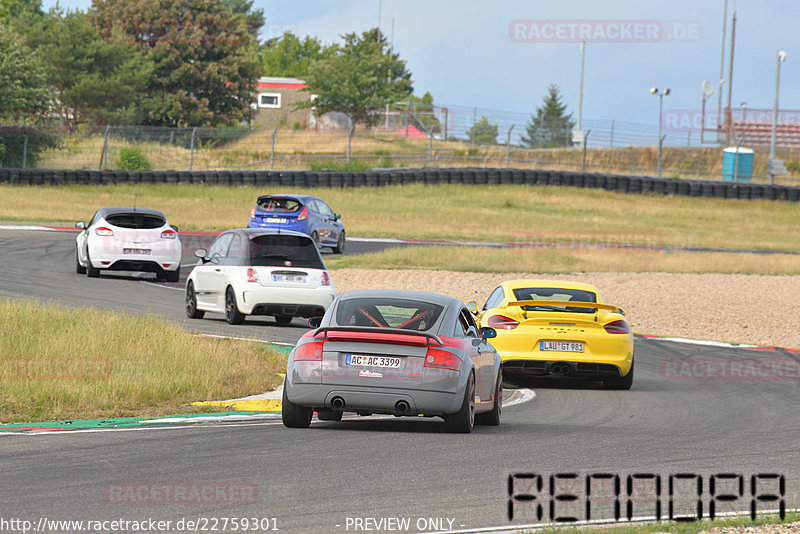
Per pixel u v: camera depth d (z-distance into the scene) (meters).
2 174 194.75
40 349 49.34
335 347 35.56
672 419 43.28
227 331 64.88
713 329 84.88
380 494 26.09
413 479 28.12
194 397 43.50
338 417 40.06
